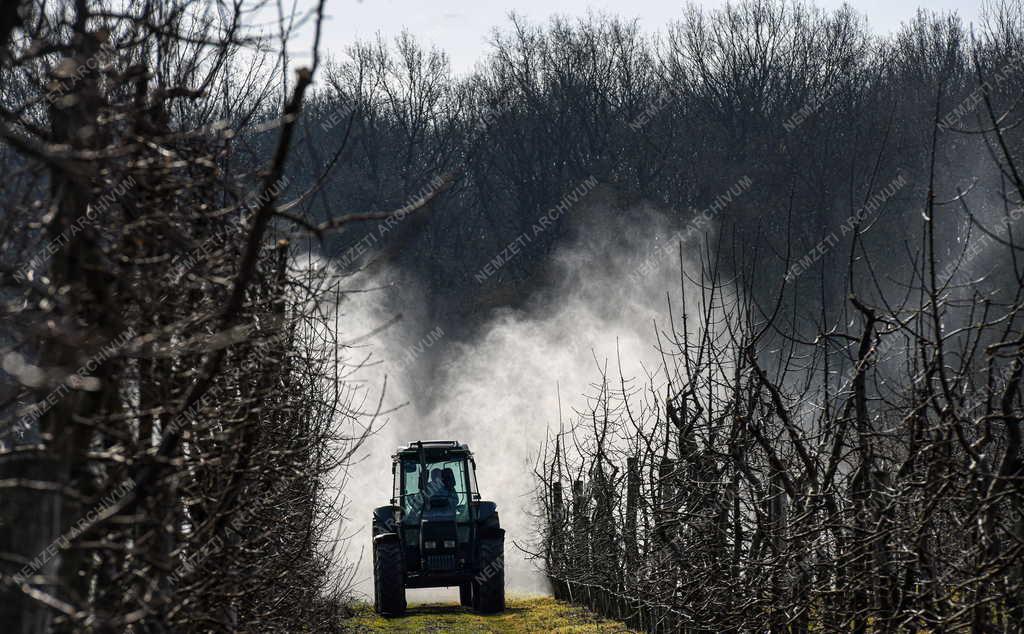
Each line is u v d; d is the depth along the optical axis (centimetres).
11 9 1230
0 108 1400
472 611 5928
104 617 1383
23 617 1341
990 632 2159
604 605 5425
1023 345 2128
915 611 2319
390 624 5356
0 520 1339
